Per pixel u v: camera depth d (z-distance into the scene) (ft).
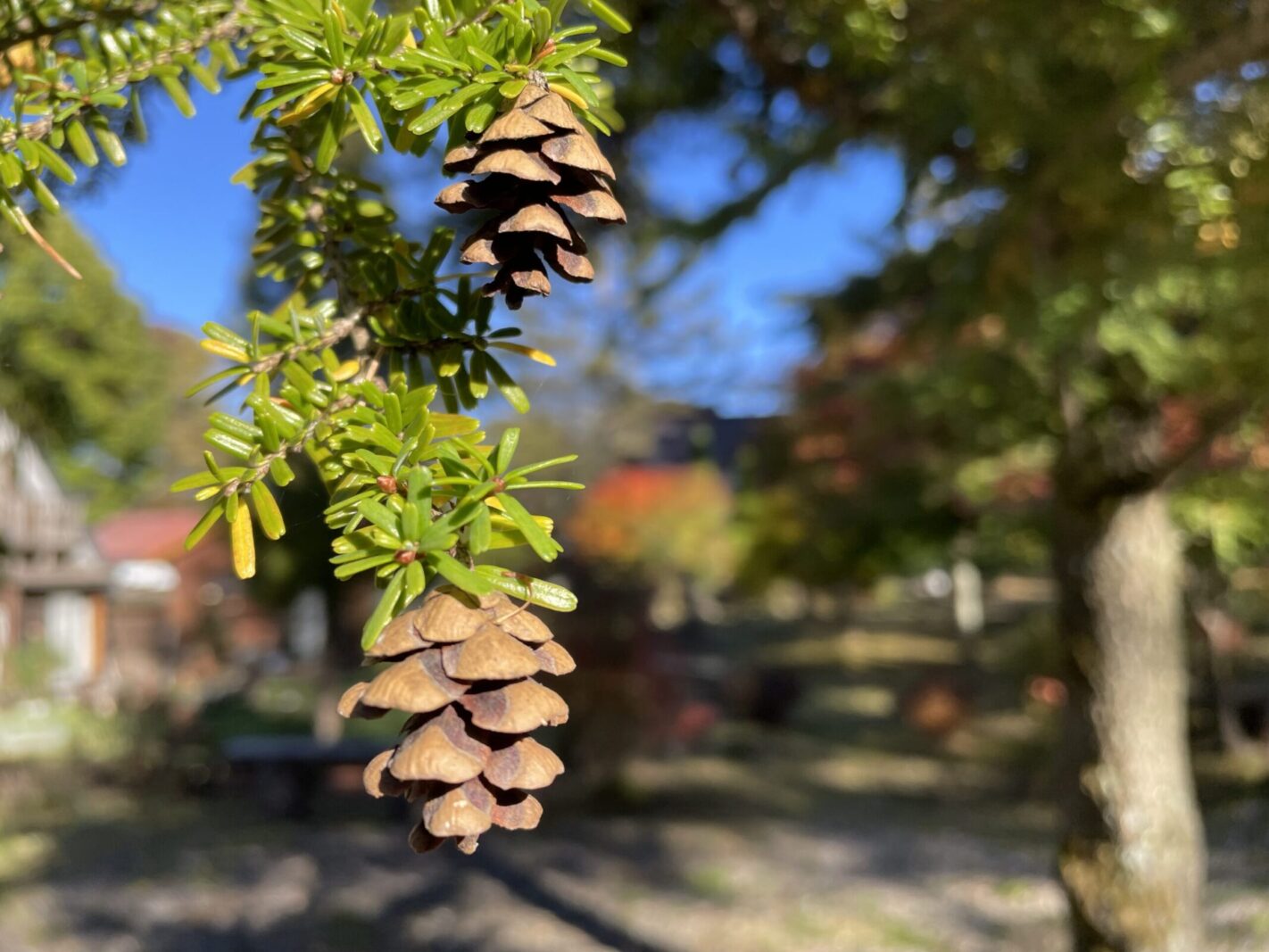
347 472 2.57
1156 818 12.48
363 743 42.91
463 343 2.87
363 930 26.30
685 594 98.22
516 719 2.02
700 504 82.74
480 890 29.73
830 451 46.19
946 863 31.35
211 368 3.41
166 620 72.49
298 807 38.75
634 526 76.38
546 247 2.45
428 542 2.17
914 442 40.34
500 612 2.19
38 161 2.98
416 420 2.43
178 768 44.04
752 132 11.67
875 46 7.61
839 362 43.55
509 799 2.09
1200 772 36.52
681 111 11.59
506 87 2.40
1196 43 7.03
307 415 2.56
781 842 34.58
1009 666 52.03
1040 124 7.50
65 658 58.65
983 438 26.78
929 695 52.60
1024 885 28.22
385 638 2.15
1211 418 11.39
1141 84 6.70
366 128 2.67
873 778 44.86
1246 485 20.89
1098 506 12.86
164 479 57.62
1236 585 38.14
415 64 2.56
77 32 3.56
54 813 39.63
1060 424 16.25
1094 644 12.89
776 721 57.06
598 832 36.01
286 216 3.23
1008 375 17.43
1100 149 7.41
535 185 2.42
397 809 38.11
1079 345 11.28
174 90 3.34
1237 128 6.86
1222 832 26.61
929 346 22.76
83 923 26.66
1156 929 12.30
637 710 40.40
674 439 109.29
